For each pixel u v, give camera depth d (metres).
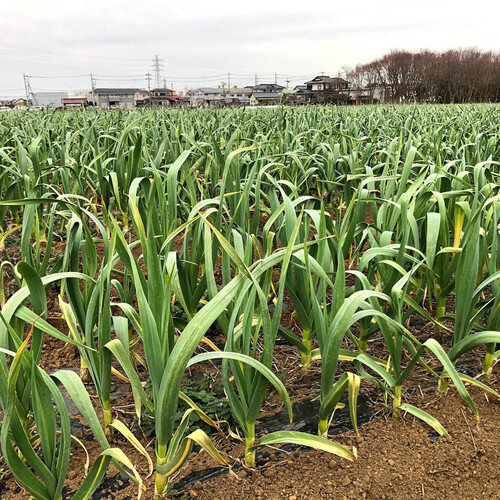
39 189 3.02
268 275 2.07
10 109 13.95
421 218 2.81
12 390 1.28
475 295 2.09
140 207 3.10
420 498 1.73
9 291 3.28
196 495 1.75
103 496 1.79
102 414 2.23
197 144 3.88
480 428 2.06
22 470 1.40
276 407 2.31
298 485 1.78
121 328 1.82
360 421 2.20
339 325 1.73
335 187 4.63
